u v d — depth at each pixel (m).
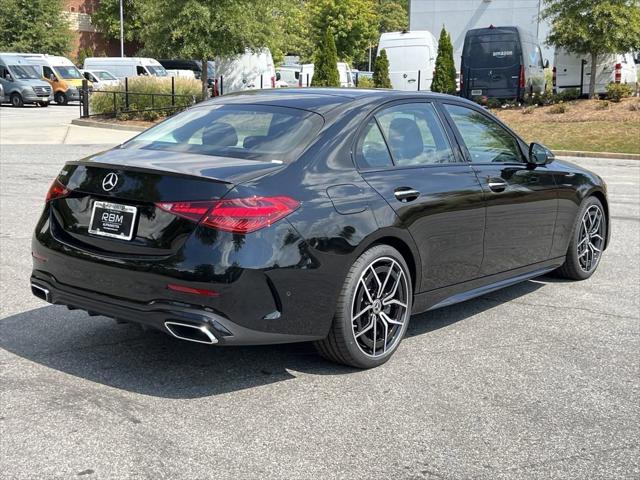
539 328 5.32
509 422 3.78
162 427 3.62
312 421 3.73
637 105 22.53
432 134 5.02
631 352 4.86
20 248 7.38
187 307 3.75
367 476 3.21
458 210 4.88
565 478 3.24
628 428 3.75
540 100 24.53
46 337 4.89
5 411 3.75
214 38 26.75
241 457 3.34
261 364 4.49
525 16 35.53
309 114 4.50
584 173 6.49
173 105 25.62
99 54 64.00
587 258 6.66
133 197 3.95
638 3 23.06
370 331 4.43
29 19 50.72
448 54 27.73
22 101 34.50
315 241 3.97
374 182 4.40
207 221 3.76
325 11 61.19
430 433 3.63
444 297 4.98
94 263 4.02
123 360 4.50
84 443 3.44
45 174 12.73
